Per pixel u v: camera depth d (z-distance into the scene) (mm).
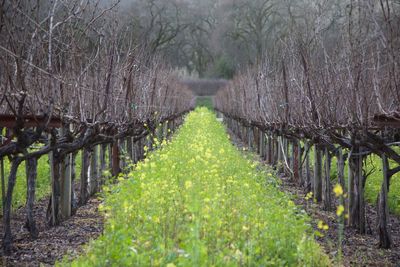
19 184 15523
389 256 10250
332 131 12641
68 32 11570
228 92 48125
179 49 89438
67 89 12109
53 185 12375
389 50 9266
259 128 26734
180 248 8156
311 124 14133
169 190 11164
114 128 16953
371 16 9508
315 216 13422
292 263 8250
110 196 11328
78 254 9445
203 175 13094
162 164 15172
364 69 10828
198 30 89188
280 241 8484
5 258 9461
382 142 10648
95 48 14695
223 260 7207
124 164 20328
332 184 18156
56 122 10820
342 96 12383
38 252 9945
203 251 6812
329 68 12969
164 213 9891
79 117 12836
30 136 9773
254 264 7617
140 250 7668
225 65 85938
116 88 16203
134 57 18250
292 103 17578
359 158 12273
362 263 9633
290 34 16703
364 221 12016
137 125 20109
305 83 14578
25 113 10977
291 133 18094
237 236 8648
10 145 9719
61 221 12828
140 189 10703
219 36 79375
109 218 9836
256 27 72250
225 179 13852
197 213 8484
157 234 8438
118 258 7328
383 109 10070
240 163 17562
